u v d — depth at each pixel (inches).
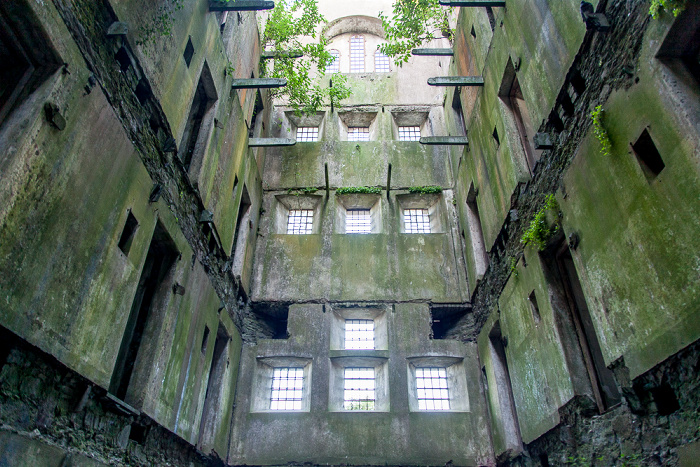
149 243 326.3
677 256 225.6
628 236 264.5
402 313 601.9
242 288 579.2
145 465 327.9
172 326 363.9
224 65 498.0
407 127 817.5
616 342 277.3
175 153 367.6
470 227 609.0
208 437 480.1
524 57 410.3
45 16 220.2
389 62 906.7
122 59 297.0
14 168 200.8
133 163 303.7
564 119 344.8
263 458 512.1
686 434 228.4
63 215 232.5
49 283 221.3
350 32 974.4
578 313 360.5
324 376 558.3
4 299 192.2
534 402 399.9
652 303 244.1
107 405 275.7
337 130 781.3
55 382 231.3
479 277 569.6
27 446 208.5
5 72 231.3
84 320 249.0
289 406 558.6
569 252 371.6
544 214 372.2
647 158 256.5
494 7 494.6
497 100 482.6
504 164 466.6
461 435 518.3
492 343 528.4
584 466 321.4
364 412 533.6
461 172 653.3
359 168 735.1
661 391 251.9
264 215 684.1
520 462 450.3
